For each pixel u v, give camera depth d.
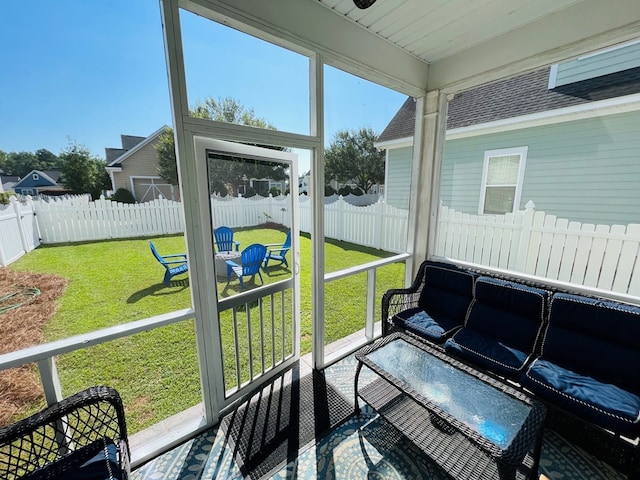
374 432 1.76
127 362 2.39
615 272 2.64
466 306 2.40
